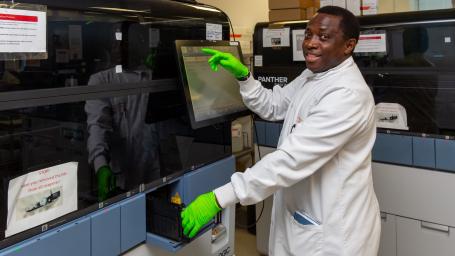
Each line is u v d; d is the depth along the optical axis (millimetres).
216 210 1202
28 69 949
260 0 3324
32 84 961
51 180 1028
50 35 993
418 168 1857
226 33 1709
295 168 1136
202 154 1567
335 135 1125
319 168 1191
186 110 1414
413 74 1809
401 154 1896
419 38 1774
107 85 1166
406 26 1800
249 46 2908
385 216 1997
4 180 923
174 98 1434
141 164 1304
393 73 1861
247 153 2957
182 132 1471
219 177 1638
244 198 1161
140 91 1285
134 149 1277
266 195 1174
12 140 935
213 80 1545
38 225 992
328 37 1202
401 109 1865
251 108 1631
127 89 1236
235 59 1498
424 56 1772
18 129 945
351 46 1241
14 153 941
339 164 1225
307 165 1147
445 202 1798
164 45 1383
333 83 1209
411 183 1887
